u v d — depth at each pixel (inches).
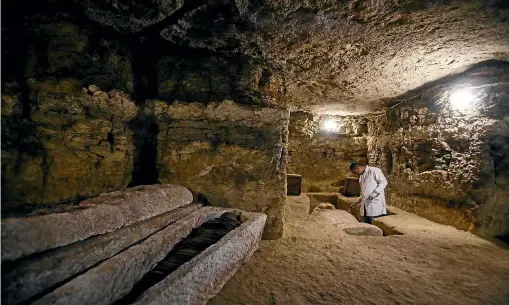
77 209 60.0
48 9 82.9
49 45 82.5
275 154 115.4
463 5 80.4
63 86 83.3
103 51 95.4
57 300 40.8
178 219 88.2
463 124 139.9
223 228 89.1
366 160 260.2
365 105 207.3
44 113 79.8
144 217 76.1
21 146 74.7
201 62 116.5
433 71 136.7
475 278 88.1
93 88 88.6
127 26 93.8
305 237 123.6
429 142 165.9
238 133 114.0
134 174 109.4
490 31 95.0
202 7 83.7
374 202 177.0
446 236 129.0
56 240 50.8
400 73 139.3
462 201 139.1
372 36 100.3
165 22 93.3
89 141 89.8
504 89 123.2
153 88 114.4
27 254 45.5
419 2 79.4
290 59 121.0
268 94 131.5
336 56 118.1
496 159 130.6
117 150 98.7
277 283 79.0
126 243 64.0
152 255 65.0
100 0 80.4
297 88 167.0
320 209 202.8
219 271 71.9
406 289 79.8
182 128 110.7
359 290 78.1
